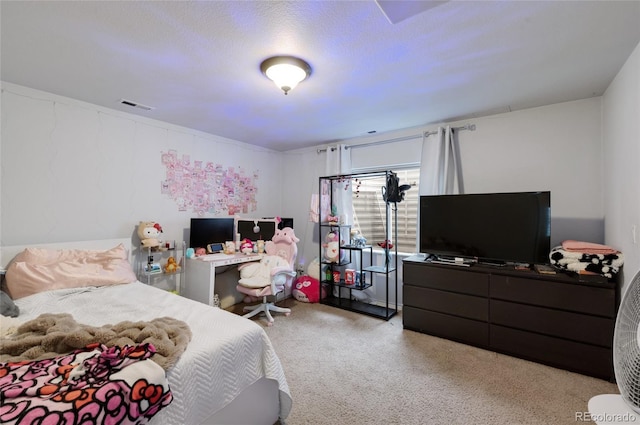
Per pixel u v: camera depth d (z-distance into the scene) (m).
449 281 2.69
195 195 3.59
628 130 1.87
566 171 2.63
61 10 1.42
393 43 1.71
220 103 2.68
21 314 1.78
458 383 2.01
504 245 2.56
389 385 1.99
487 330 2.50
